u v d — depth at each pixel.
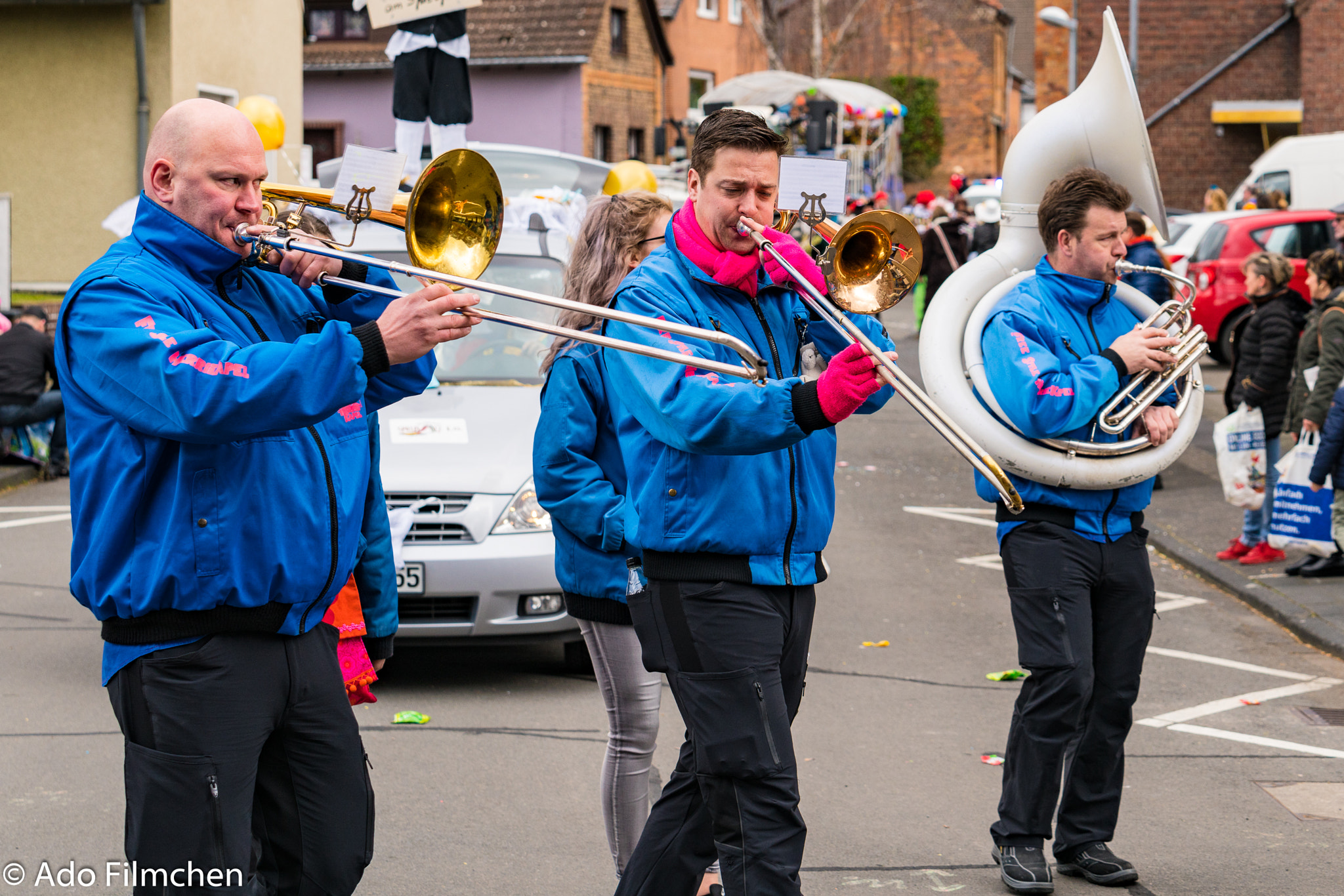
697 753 3.57
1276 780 6.20
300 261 3.42
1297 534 9.66
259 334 3.34
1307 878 5.05
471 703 7.16
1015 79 68.19
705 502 3.51
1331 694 7.59
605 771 4.46
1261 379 10.09
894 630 8.93
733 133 3.52
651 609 3.62
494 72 38.19
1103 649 4.91
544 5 38.09
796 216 3.79
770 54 47.03
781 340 3.74
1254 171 28.78
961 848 5.34
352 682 3.78
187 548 3.11
